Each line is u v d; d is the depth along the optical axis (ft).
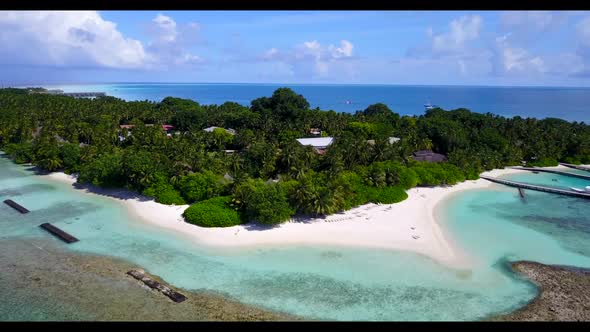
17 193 260.01
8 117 432.25
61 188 271.90
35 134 415.03
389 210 232.53
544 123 479.41
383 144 308.40
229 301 137.59
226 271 158.10
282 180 251.39
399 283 151.33
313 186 213.66
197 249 177.27
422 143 370.12
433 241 190.29
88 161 298.76
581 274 160.97
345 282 151.33
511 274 160.04
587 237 200.95
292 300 138.72
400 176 271.49
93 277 152.15
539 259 174.19
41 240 186.50
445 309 135.03
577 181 324.19
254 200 199.82
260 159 284.41
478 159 336.08
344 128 440.04
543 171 359.05
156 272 156.87
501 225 216.33
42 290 142.31
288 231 196.54
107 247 179.22
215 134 377.91
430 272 160.25
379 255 174.09
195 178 232.12
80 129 398.21
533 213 239.09
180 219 211.61
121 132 393.50
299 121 438.81
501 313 133.28
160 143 328.90
